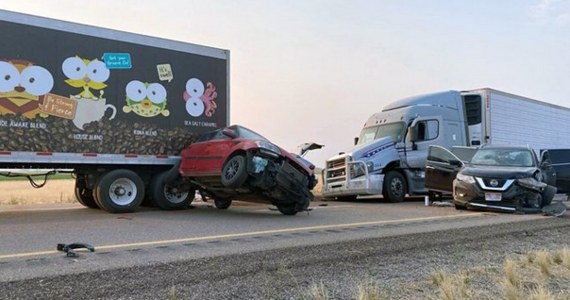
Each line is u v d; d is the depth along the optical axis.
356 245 6.67
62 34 10.56
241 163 10.38
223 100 13.12
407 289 4.58
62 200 15.74
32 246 6.58
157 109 11.88
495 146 13.88
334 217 10.73
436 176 14.77
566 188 17.50
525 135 19.81
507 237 7.67
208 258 5.71
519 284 4.77
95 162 10.87
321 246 6.57
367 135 18.06
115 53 11.29
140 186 11.55
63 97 10.50
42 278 4.68
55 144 10.35
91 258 5.74
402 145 16.78
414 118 16.89
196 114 12.55
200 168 11.23
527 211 11.50
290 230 8.39
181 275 4.85
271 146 10.74
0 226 8.70
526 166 12.67
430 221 9.83
